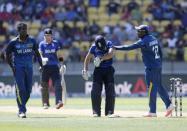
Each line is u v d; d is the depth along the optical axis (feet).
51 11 352.28
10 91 280.72
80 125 118.21
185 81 284.61
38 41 322.14
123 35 335.88
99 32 339.77
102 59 143.74
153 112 144.05
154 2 362.94
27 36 142.92
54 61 184.75
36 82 279.49
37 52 145.79
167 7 358.43
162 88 144.87
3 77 280.31
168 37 338.34
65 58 316.40
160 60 144.25
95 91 144.77
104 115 149.18
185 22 350.43
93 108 146.00
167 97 144.97
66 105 208.33
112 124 119.65
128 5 359.46
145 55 144.15
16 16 350.23
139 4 363.35
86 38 336.49
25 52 142.41
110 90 144.66
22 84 142.10
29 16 351.05
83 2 361.30
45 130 108.68
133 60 310.86
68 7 353.72
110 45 144.56
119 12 359.46
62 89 185.57
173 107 144.56
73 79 282.56
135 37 335.47
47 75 185.26
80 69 300.40
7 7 351.67
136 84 286.87
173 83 155.53
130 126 114.83
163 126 114.42
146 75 144.56
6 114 157.79
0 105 211.41
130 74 286.46
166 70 305.73
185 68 305.73
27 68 142.82
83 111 169.89
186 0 365.40
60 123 123.24
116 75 286.25
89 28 340.59
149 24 350.84
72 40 334.65
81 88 282.77
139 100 249.14
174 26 348.18
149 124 118.93
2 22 346.33
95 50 145.07
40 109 181.78
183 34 343.26
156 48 143.13
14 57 142.82
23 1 355.56
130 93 286.46
